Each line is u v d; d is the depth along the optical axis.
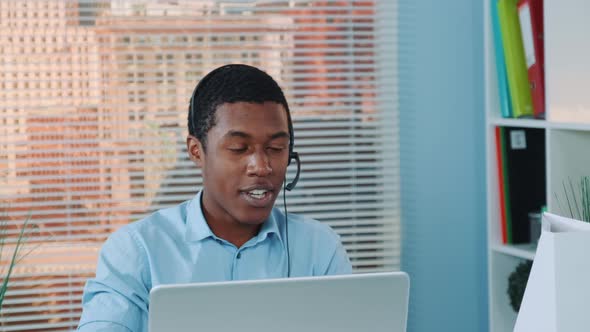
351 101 3.17
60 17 2.98
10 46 2.96
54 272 3.02
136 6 3.02
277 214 1.78
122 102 3.04
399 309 1.23
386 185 3.22
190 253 1.67
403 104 3.21
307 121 3.15
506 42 2.76
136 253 1.65
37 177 3.00
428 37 3.20
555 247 1.10
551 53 2.54
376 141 3.19
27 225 2.99
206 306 1.15
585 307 1.10
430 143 3.23
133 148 3.05
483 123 3.24
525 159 2.88
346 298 1.20
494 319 2.91
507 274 2.91
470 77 3.23
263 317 1.17
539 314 1.12
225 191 1.60
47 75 2.99
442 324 3.27
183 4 3.05
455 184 3.25
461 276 3.28
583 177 2.61
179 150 3.08
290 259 1.74
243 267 1.69
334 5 3.15
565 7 2.51
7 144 2.97
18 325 2.99
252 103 1.58
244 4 3.09
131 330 1.58
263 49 3.11
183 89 3.07
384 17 3.17
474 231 3.27
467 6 3.21
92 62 3.01
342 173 3.17
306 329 1.20
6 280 2.70
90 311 1.57
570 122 2.51
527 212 2.89
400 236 3.24
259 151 1.58
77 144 3.02
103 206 3.05
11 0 2.95
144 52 3.04
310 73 3.15
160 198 3.08
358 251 3.23
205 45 3.07
